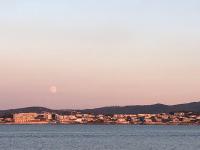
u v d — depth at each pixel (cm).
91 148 16888
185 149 16462
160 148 16900
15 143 19338
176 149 16500
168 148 16900
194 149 16450
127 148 16912
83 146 17750
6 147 17238
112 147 17325
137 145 18312
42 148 16862
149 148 16912
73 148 16875
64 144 18825
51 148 16862
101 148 16888
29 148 16838
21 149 16450
